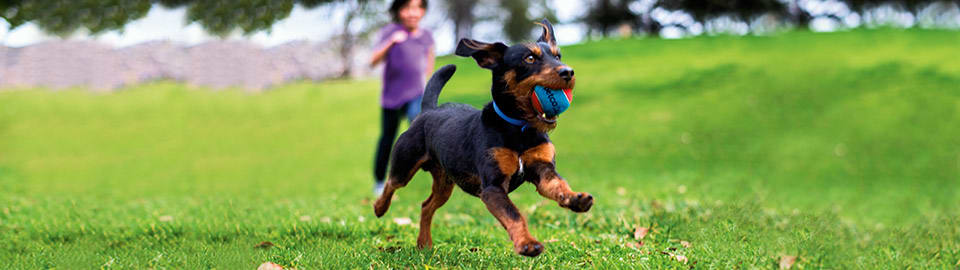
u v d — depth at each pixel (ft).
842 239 15.42
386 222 18.19
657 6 132.87
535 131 12.02
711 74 64.08
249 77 55.98
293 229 16.37
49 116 61.16
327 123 56.85
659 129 47.26
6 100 68.39
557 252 14.16
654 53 79.66
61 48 76.07
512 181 12.14
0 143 50.08
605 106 55.26
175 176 36.24
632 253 13.84
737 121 48.62
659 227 16.98
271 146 48.08
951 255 14.85
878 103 50.75
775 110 51.08
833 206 27.78
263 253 14.16
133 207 23.52
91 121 58.90
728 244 14.64
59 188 31.91
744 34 85.05
